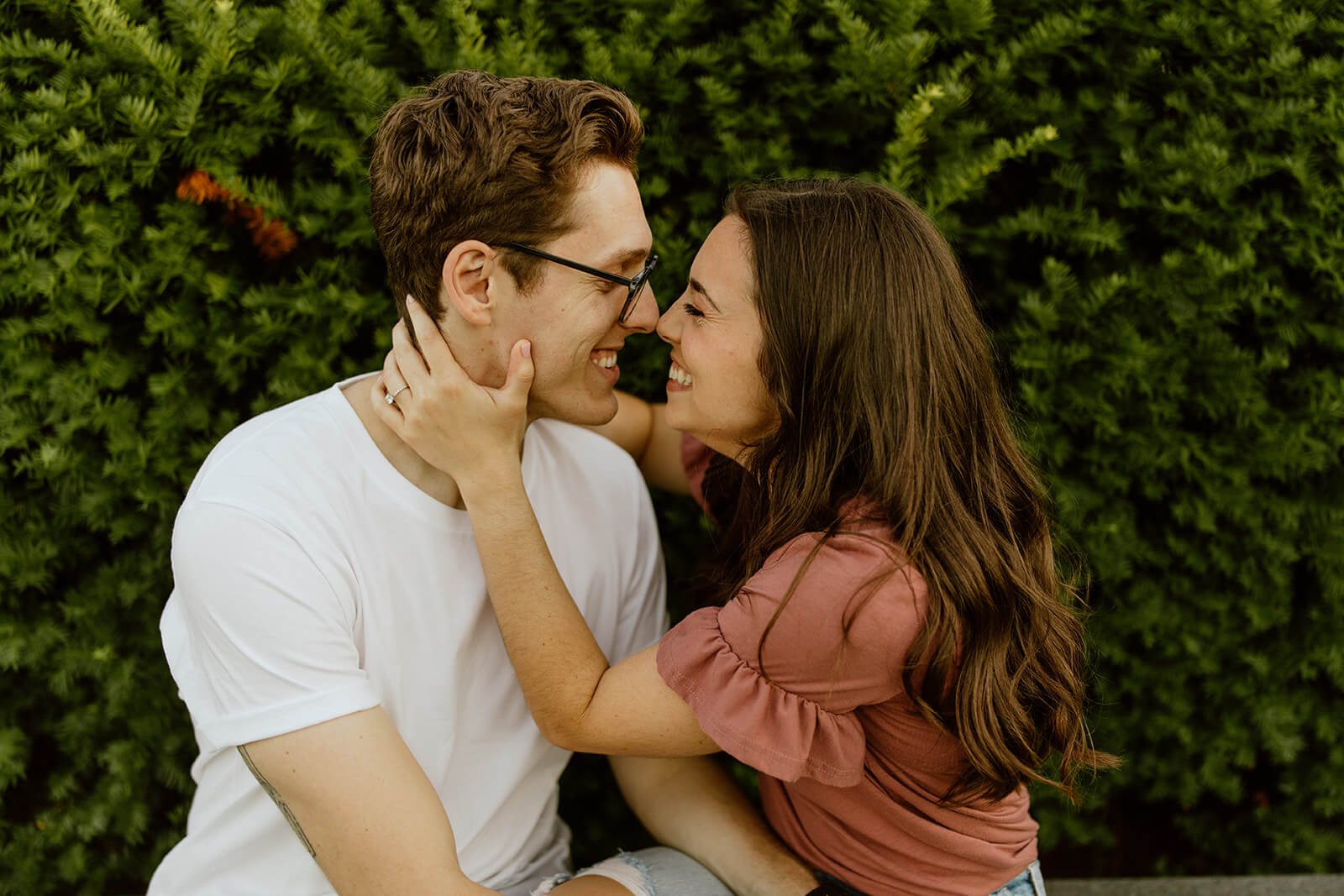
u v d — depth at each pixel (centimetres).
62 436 200
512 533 158
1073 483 218
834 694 150
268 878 167
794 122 210
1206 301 205
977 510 161
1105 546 218
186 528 152
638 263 162
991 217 219
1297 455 212
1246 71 198
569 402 167
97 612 216
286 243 202
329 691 152
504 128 148
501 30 192
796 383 157
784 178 193
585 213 153
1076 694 172
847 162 215
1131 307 210
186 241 197
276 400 205
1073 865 262
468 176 149
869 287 155
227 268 207
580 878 174
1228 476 216
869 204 159
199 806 175
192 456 206
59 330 198
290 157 205
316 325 205
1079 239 207
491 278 154
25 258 192
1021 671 161
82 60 190
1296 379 216
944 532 154
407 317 162
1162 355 209
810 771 154
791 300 155
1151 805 263
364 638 163
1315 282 210
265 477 156
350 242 200
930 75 199
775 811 184
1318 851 241
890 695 153
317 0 185
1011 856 174
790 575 150
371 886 153
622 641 195
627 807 240
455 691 170
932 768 163
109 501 207
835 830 172
